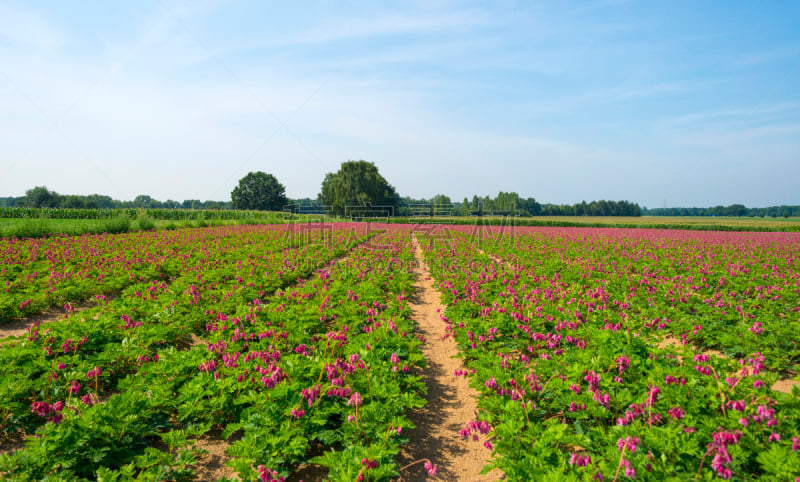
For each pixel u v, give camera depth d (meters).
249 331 8.51
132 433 5.05
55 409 4.86
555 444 4.61
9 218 45.06
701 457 4.12
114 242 22.91
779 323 8.57
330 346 7.77
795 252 25.47
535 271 15.98
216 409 5.45
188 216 55.22
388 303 11.65
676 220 114.75
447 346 9.39
